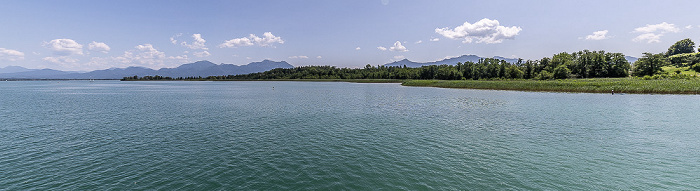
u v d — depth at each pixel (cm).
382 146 2670
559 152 2467
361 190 1727
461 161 2236
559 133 3203
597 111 4900
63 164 2136
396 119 4197
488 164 2166
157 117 4425
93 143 2750
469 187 1764
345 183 1823
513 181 1850
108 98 8288
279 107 5806
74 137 3002
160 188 1731
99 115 4622
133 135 3112
